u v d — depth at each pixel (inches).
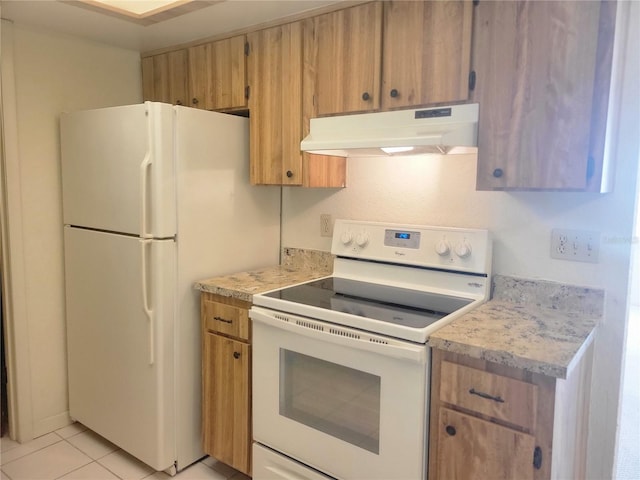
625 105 64.4
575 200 69.3
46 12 83.5
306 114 82.0
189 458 89.0
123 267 85.0
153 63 105.1
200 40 95.3
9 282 93.3
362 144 68.9
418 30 69.3
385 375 61.9
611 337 67.9
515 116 61.9
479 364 55.8
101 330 91.5
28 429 97.7
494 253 76.6
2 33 86.9
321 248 97.6
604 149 57.0
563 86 58.3
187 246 84.2
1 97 88.0
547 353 52.8
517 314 68.2
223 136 88.4
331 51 78.0
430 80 68.7
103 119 85.1
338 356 66.2
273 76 85.2
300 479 73.1
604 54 55.7
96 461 91.5
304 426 71.4
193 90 98.0
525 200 73.3
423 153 79.0
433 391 59.6
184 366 86.0
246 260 95.7
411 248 81.0
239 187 92.6
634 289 216.8
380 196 88.7
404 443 61.0
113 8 81.7
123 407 89.3
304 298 74.5
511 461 54.4
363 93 75.1
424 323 61.9
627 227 66.0
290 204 101.1
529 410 52.7
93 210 89.8
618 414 68.6
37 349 97.8
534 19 59.7
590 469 71.2
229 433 84.0
